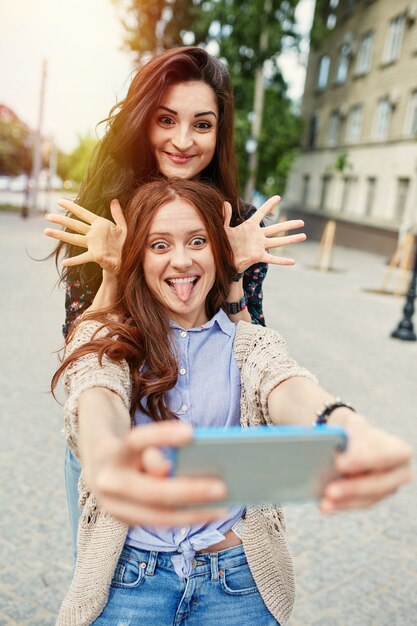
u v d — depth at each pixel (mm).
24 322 6863
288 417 1097
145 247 1271
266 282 11867
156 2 17312
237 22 16328
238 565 1321
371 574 2744
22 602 2404
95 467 737
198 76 1596
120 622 1267
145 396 1261
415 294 7785
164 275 1279
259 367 1239
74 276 1751
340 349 6883
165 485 653
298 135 20578
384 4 20047
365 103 21438
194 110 1598
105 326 1274
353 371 5988
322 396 1053
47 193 29547
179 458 727
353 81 22344
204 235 1281
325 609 2494
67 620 1270
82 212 1366
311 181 26422
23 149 33562
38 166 25891
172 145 1619
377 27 20562
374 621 2439
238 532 1336
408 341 7672
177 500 652
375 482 745
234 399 1328
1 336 6152
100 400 1017
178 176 1663
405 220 18281
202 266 1289
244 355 1347
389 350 7102
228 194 1802
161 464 662
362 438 776
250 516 1335
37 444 3783
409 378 5938
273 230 1506
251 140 17391
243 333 1384
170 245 1270
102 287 1397
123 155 1676
